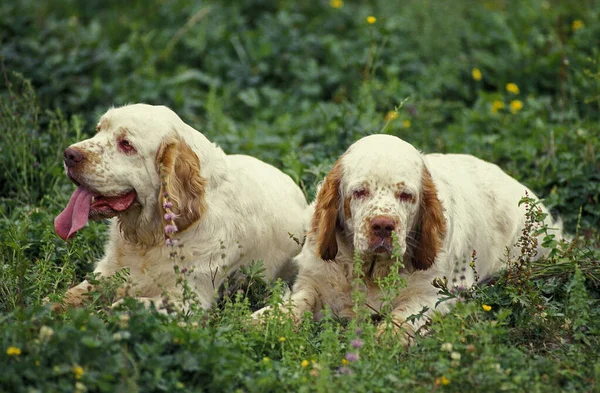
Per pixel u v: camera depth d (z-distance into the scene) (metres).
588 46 13.12
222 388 5.43
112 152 6.91
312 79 12.61
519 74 12.78
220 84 12.84
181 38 13.66
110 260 7.44
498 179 8.50
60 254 7.73
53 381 5.25
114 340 5.45
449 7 13.60
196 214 7.06
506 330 6.14
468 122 11.45
